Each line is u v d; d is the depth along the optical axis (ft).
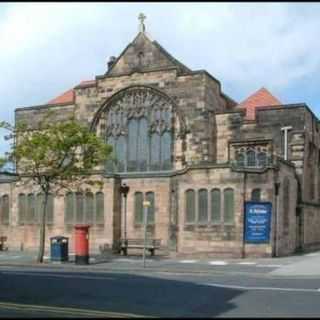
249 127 137.90
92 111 148.66
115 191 128.57
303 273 79.77
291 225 124.57
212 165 116.16
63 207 133.39
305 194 134.41
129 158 144.77
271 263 96.43
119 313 45.62
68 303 51.29
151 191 128.26
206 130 136.87
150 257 114.11
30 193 137.80
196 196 117.29
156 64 144.46
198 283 67.21
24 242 137.69
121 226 130.11
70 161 112.16
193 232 116.67
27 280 70.44
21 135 108.58
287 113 134.92
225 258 110.93
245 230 112.16
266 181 112.57
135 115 144.77
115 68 148.56
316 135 147.64
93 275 77.87
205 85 137.59
